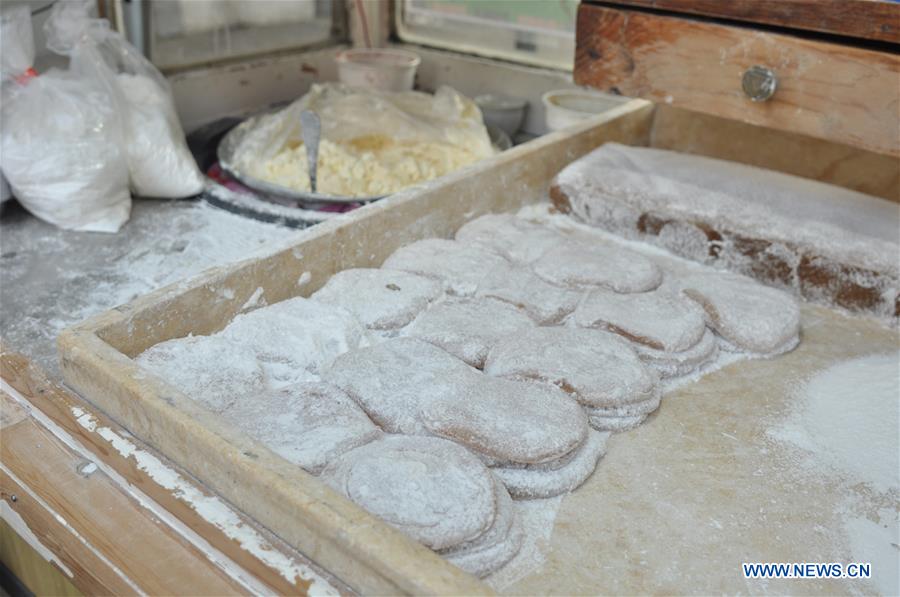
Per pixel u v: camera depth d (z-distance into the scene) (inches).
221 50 61.5
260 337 31.1
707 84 39.3
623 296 35.6
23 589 32.3
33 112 43.8
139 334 29.9
